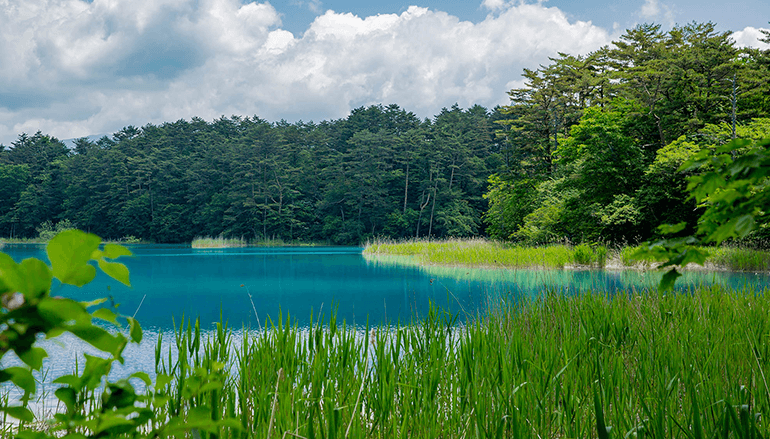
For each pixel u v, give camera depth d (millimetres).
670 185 21047
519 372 3291
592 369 3430
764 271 15586
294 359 3559
